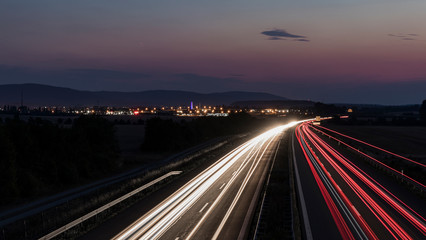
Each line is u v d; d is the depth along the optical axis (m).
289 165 51.16
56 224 25.34
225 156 63.56
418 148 89.94
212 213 26.70
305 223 24.50
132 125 169.38
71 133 49.53
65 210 29.67
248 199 30.94
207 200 30.77
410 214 26.72
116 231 22.95
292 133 123.94
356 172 45.78
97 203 30.86
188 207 28.52
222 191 34.31
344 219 25.45
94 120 58.22
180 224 24.14
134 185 38.97
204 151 71.94
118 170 52.84
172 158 65.06
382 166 49.38
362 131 138.88
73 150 47.72
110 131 57.72
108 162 51.41
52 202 33.22
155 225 24.00
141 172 49.91
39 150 42.69
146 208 28.47
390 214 26.66
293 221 24.23
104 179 45.81
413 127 164.62
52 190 39.12
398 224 24.28
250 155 64.06
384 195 32.88
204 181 39.72
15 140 41.03
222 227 23.42
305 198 31.58
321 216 26.16
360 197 32.00
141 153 73.69
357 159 58.91
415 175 42.53
